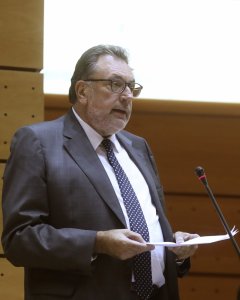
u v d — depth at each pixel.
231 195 8.30
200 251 8.15
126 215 5.10
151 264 5.08
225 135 8.32
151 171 5.70
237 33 8.45
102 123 5.30
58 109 7.91
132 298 4.89
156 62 8.29
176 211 8.21
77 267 4.66
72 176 4.97
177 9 8.42
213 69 8.37
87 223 4.87
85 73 5.38
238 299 4.95
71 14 8.22
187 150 8.26
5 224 4.89
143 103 8.11
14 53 6.72
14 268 6.57
